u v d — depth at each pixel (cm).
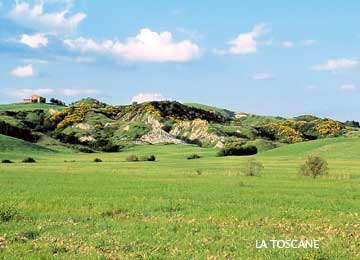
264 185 5366
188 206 3500
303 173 6806
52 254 2003
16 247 2112
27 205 3481
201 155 17750
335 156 13862
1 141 18725
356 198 4134
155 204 3578
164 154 18662
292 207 3462
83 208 3394
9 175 6712
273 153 15862
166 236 2367
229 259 1933
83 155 18262
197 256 1955
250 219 2938
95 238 2306
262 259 1922
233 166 10250
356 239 2342
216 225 2711
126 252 2044
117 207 3428
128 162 12812
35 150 18862
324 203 3697
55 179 6075
